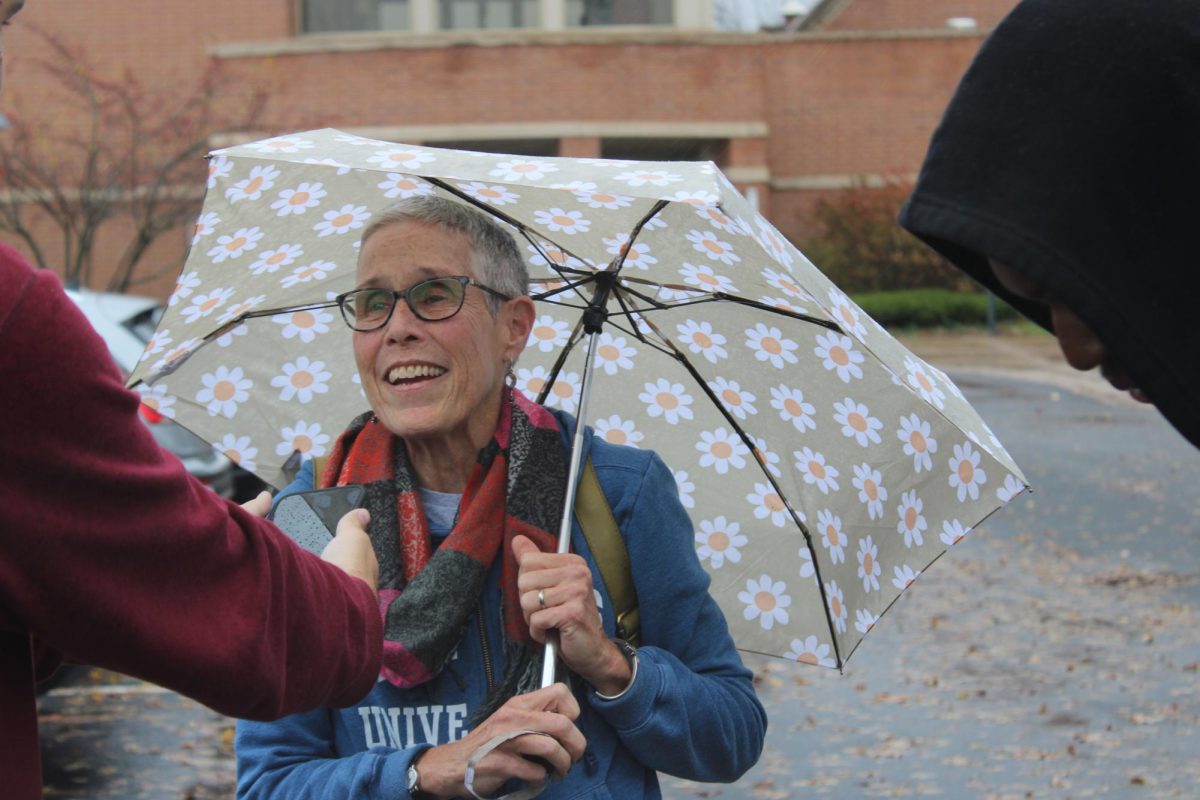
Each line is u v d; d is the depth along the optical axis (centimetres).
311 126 2758
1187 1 180
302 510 286
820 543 334
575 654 274
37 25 2614
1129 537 1232
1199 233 179
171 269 2822
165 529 186
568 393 348
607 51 2848
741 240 298
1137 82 179
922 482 325
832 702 817
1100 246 179
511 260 304
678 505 309
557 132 2844
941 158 188
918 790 677
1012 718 777
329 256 330
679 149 2952
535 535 287
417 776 265
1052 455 1614
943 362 2441
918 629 970
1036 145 181
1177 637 927
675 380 343
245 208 321
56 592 181
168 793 686
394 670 272
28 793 188
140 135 2453
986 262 210
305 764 281
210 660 191
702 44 2870
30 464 177
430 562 281
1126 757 713
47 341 176
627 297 331
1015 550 1199
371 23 2959
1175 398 178
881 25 3206
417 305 290
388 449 299
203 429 342
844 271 3009
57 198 2369
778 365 332
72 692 868
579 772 286
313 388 342
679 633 303
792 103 3134
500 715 264
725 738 299
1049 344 2662
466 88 2828
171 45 2875
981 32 3125
